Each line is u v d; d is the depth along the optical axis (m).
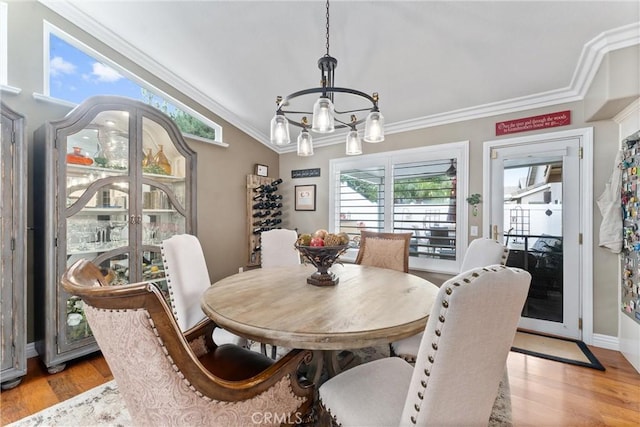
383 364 1.21
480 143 2.90
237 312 1.24
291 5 2.02
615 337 2.29
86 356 2.21
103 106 2.17
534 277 2.65
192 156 2.79
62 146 1.99
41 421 1.51
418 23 2.00
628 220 2.08
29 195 2.14
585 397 1.71
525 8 1.77
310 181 4.15
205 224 3.38
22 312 1.82
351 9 1.97
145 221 2.49
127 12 2.33
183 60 2.82
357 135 1.99
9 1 2.08
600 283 2.35
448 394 0.74
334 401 1.03
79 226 2.14
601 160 2.34
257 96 3.21
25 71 2.14
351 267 2.24
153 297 0.70
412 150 3.30
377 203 3.57
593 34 1.87
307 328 1.07
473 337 0.70
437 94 2.75
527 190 2.68
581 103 2.41
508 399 1.69
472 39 2.06
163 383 0.76
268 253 2.66
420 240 3.26
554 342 2.43
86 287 0.71
